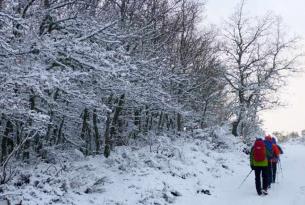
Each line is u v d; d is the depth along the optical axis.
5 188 9.14
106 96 14.99
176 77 19.41
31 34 10.05
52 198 9.22
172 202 11.04
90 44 11.76
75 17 11.64
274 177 13.99
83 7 13.20
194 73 25.62
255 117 32.62
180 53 25.36
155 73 16.36
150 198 10.97
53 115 16.09
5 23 9.09
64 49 10.93
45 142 16.06
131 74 13.98
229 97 33.72
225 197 12.16
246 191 12.94
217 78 30.73
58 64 11.58
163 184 12.45
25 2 11.44
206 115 30.58
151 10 18.62
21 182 9.77
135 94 15.60
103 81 12.97
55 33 11.87
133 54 15.97
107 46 12.97
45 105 14.64
